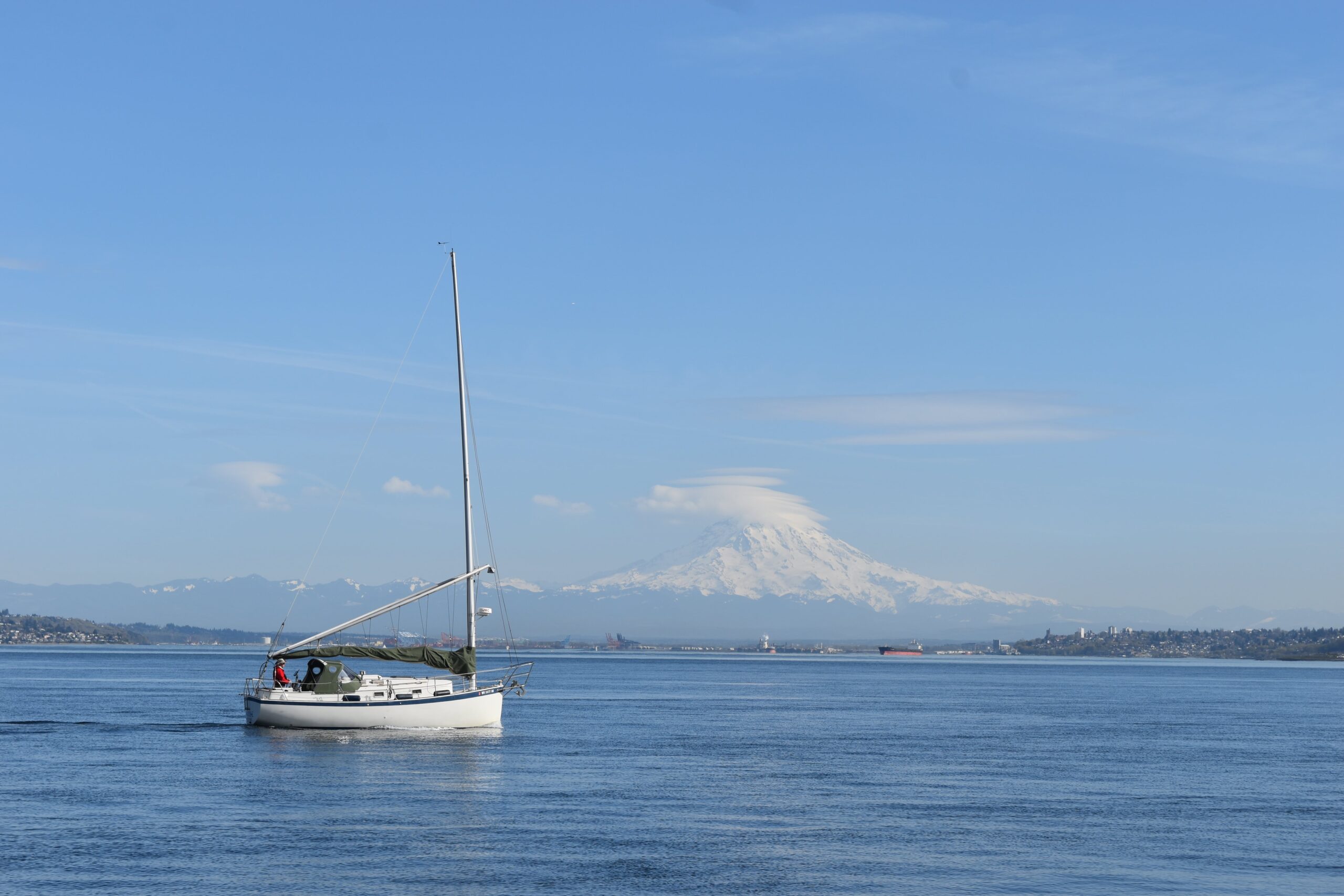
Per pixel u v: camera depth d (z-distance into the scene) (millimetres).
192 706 108750
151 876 35875
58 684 155750
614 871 37094
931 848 41250
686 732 87188
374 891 34344
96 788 52406
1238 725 102000
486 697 75250
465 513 75562
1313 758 72938
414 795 50969
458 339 76875
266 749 66375
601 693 153000
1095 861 39531
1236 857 40531
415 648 73188
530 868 37375
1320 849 42062
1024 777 61188
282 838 41500
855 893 34844
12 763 61062
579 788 54031
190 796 50250
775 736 84375
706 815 47531
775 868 37812
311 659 73750
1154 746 80000
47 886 34625
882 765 66188
